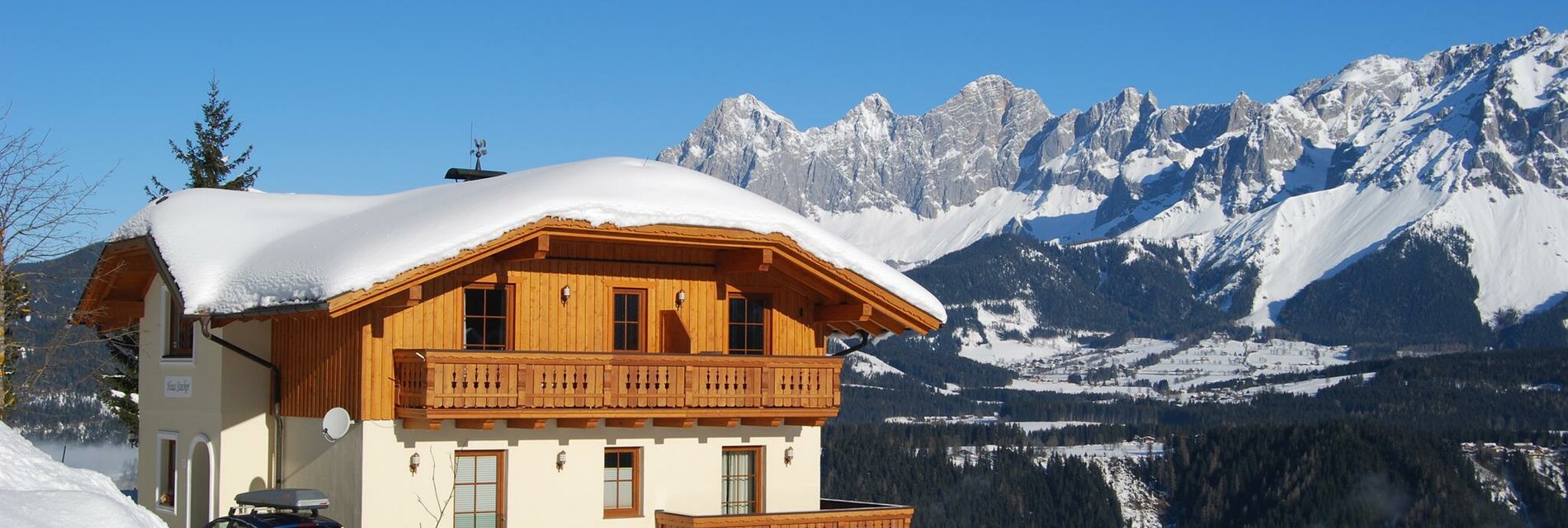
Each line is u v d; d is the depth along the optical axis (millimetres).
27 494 18031
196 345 30281
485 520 27297
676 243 27938
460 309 27406
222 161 47344
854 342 32562
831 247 29406
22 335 37250
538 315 28094
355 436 26406
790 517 28641
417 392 26016
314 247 27359
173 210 30625
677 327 29188
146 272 32906
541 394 26703
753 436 30156
